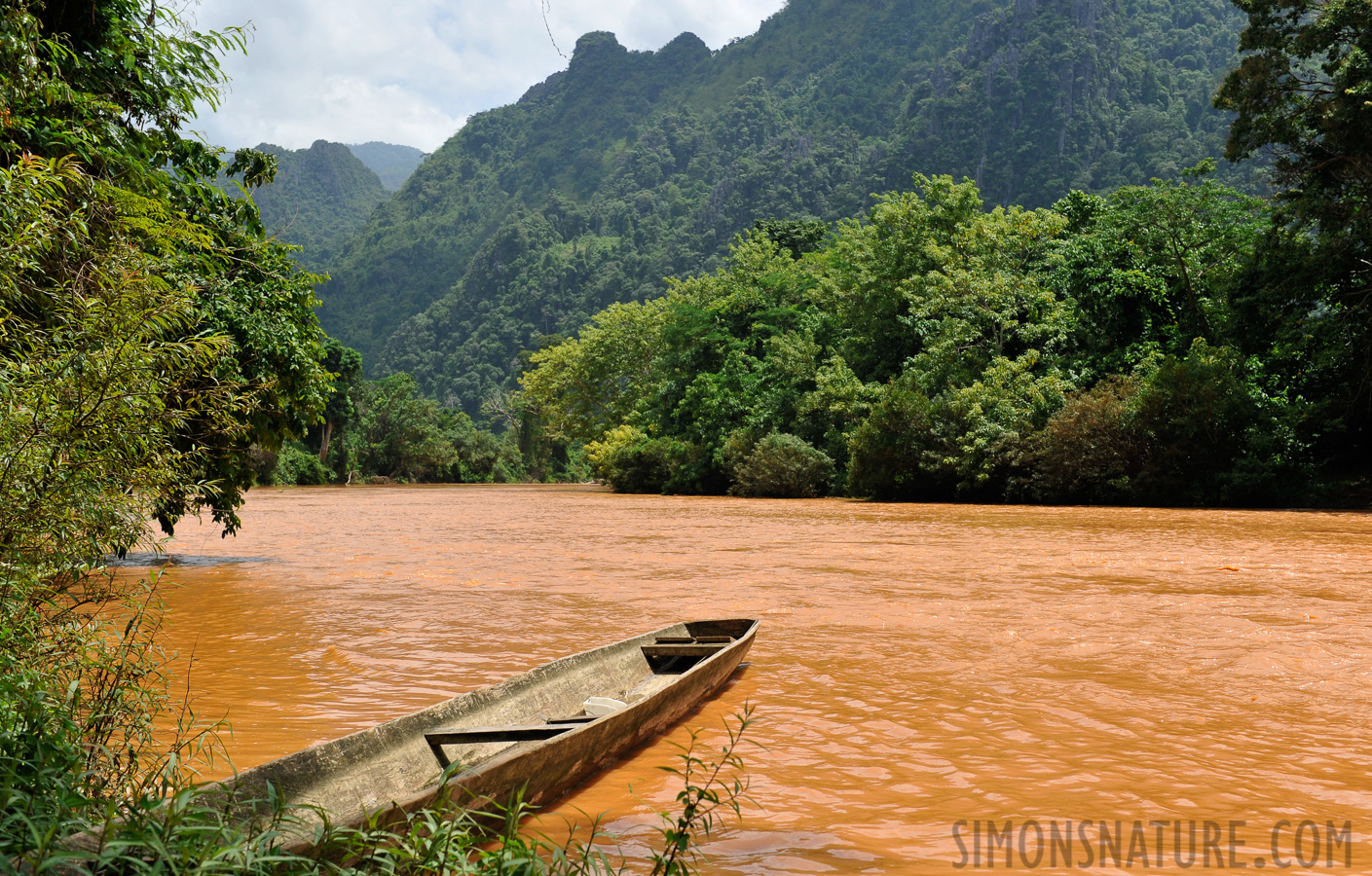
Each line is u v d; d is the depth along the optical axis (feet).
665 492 167.32
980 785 15.12
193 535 70.33
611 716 15.34
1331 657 24.18
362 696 21.12
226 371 35.94
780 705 20.57
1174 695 20.95
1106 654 25.20
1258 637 26.84
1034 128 589.32
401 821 10.61
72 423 13.76
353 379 265.95
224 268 38.32
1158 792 14.75
